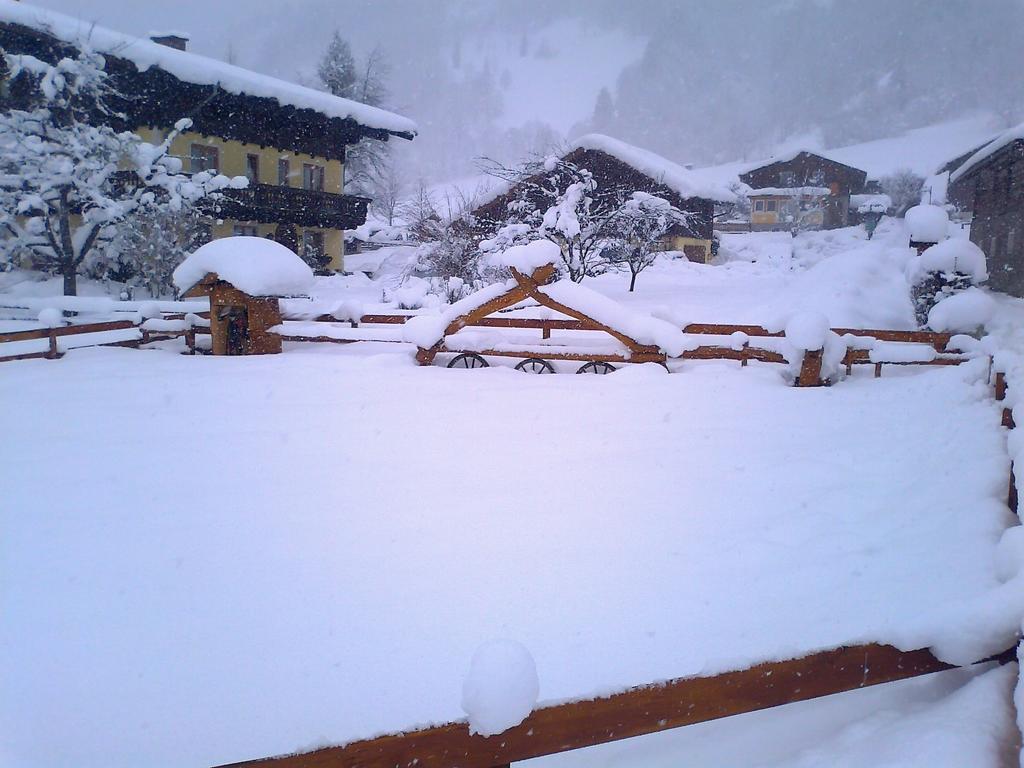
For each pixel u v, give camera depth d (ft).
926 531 14.34
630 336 28.96
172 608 11.72
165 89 71.87
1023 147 74.43
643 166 84.02
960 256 41.32
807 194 176.76
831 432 20.85
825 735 9.14
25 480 17.10
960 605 9.20
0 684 9.87
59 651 10.59
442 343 30.96
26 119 54.03
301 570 12.92
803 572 12.79
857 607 11.57
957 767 7.76
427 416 22.47
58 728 9.10
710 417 22.43
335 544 13.92
